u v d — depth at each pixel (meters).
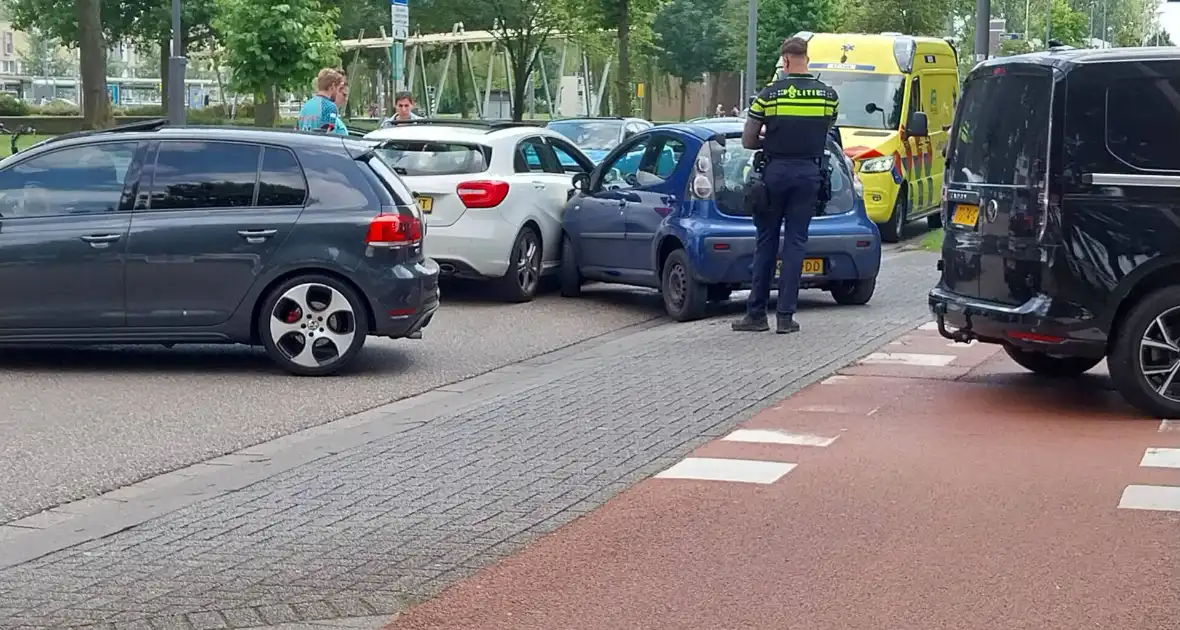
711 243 12.85
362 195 10.60
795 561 5.90
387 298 10.52
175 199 10.56
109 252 10.41
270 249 10.45
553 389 9.72
